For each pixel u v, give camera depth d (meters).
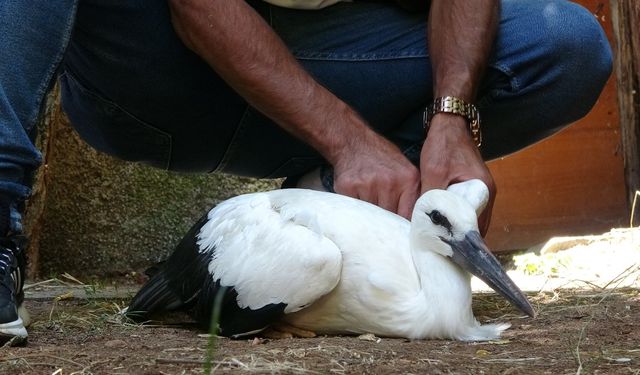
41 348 2.31
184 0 2.52
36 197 3.62
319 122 2.54
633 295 2.76
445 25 2.65
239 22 2.53
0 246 2.34
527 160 4.21
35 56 2.36
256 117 2.74
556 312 2.61
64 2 2.38
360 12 2.73
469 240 2.39
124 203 3.80
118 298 2.98
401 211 2.54
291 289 2.39
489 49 2.66
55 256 3.75
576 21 2.70
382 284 2.39
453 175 2.53
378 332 2.42
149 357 2.22
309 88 2.55
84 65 2.68
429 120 2.63
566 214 4.23
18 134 2.31
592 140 4.24
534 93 2.71
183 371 2.14
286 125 2.56
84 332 2.47
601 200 4.24
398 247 2.42
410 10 2.75
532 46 2.68
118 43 2.62
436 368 2.18
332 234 2.42
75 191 3.77
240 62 2.53
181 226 3.81
